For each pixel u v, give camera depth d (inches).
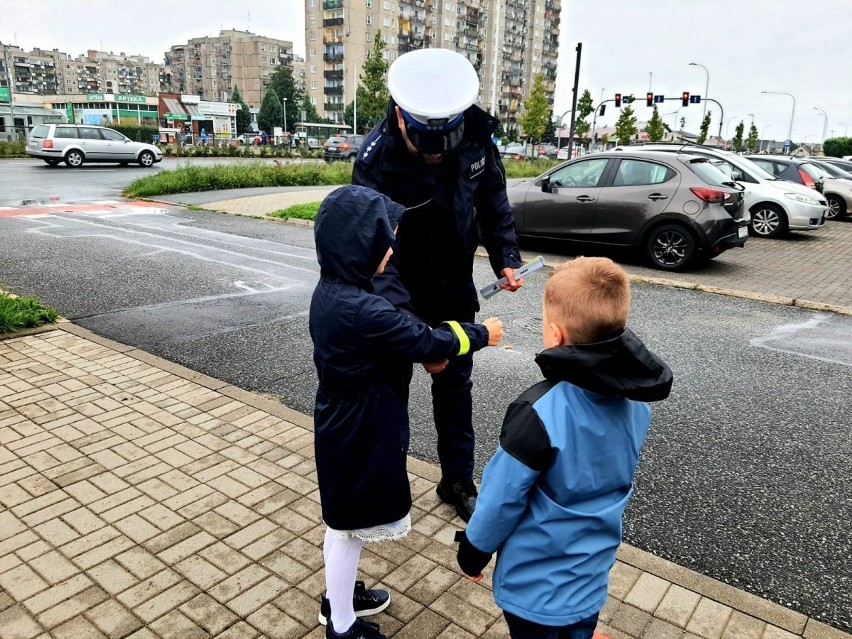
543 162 1408.7
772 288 334.6
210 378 186.9
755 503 133.7
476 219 121.8
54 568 106.2
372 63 2055.9
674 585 106.3
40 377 184.5
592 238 393.4
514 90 5354.3
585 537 68.4
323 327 79.3
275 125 3922.2
